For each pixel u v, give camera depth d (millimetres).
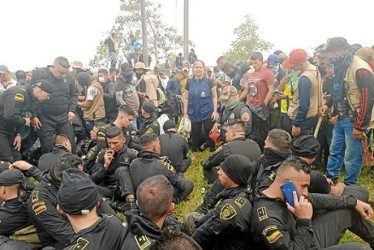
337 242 3258
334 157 5180
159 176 2715
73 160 3590
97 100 7902
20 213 3686
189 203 5426
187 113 7543
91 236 2561
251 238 2877
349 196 3346
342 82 4766
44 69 6609
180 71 10680
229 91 6156
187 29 16953
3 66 8820
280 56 8086
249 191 2984
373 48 6059
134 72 9266
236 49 23031
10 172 3664
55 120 6680
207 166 5059
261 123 6359
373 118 4648
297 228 2699
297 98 5641
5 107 5855
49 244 3623
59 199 2611
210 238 2992
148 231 2453
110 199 4914
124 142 5066
